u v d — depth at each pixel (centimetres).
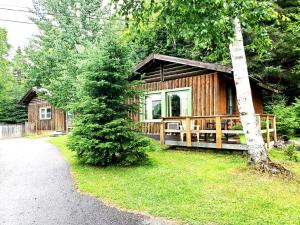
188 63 1104
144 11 464
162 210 457
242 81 633
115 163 803
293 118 1268
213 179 595
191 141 956
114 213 454
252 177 579
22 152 1135
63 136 1806
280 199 475
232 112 1202
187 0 362
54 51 1883
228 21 375
